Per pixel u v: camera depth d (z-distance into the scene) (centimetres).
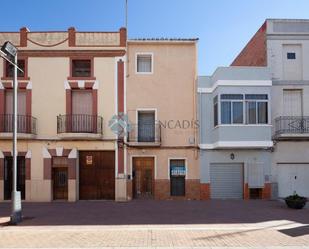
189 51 2386
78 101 2342
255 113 2230
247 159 2323
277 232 1212
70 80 2312
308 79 2372
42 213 1705
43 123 2297
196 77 2369
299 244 1043
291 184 2339
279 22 2395
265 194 2306
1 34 2322
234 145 2206
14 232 1235
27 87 2303
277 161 2331
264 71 2248
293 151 2342
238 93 2228
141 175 2347
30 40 2323
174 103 2356
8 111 2311
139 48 2372
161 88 2359
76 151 2291
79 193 2325
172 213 1673
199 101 2355
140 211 1752
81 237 1149
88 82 2322
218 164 2347
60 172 2314
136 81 2352
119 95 2333
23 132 2256
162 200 2269
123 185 2289
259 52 2517
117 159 2303
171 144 2339
